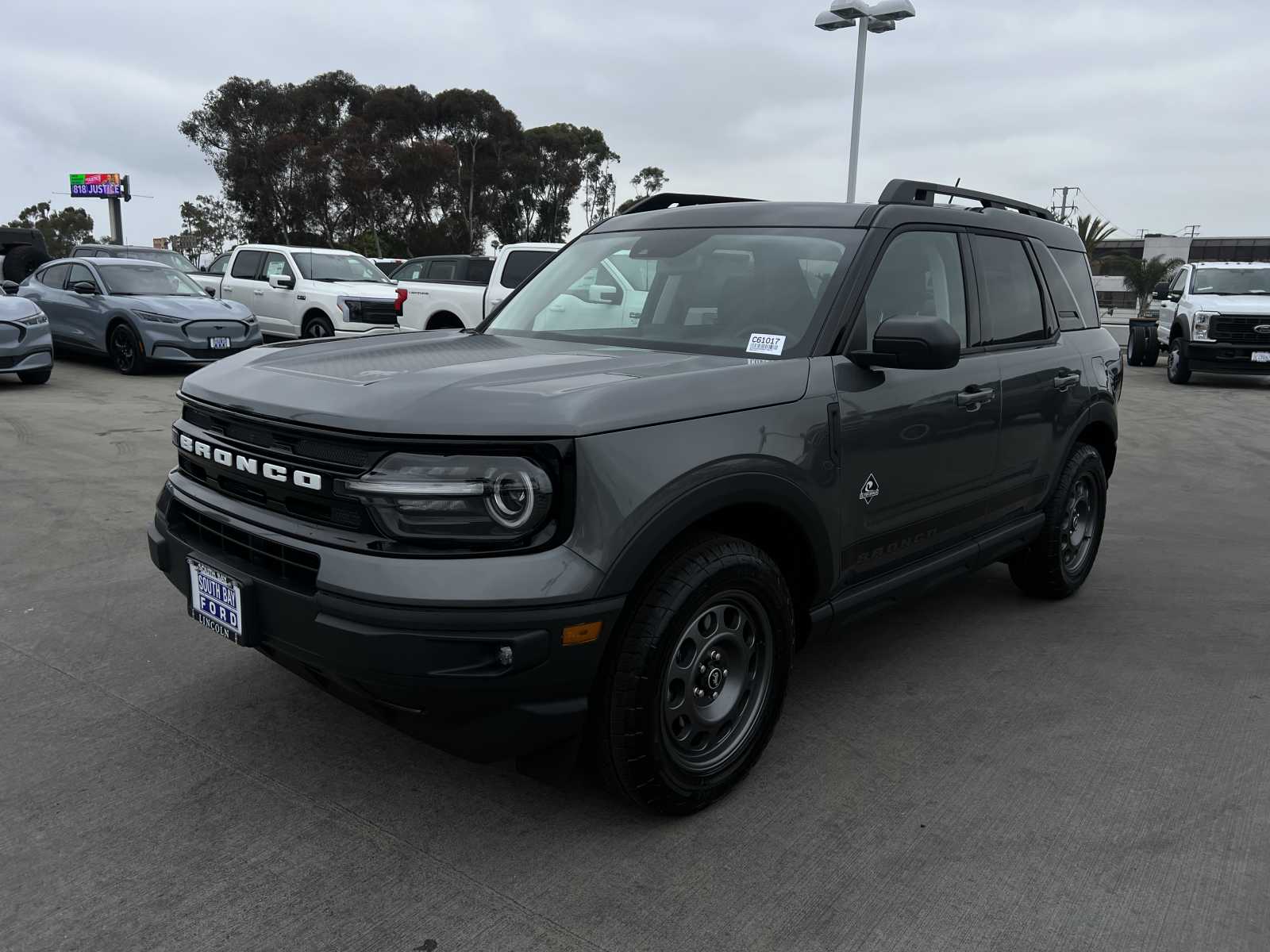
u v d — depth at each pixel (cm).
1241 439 1031
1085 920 229
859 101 1791
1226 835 267
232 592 254
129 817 261
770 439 267
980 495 375
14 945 211
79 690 336
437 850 251
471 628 218
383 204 5272
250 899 229
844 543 303
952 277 361
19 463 684
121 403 980
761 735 284
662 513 236
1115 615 454
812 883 241
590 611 225
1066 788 292
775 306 312
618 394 240
